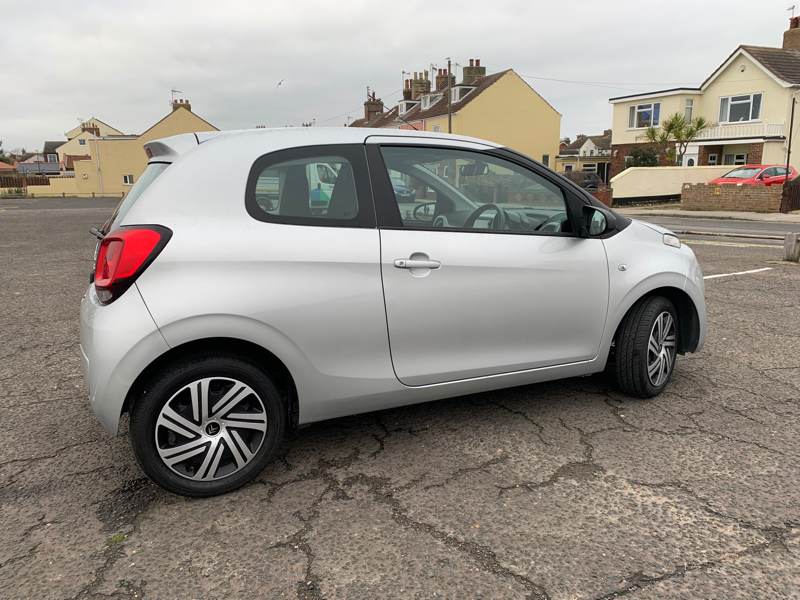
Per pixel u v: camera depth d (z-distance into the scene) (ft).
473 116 128.67
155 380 8.36
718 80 109.70
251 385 8.86
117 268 8.14
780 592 6.81
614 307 11.48
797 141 99.14
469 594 6.84
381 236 9.46
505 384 10.84
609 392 12.84
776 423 11.23
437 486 9.15
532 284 10.57
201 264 8.37
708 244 39.52
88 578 7.16
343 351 9.29
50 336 18.08
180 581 7.11
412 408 12.09
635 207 87.45
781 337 16.92
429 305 9.76
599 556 7.47
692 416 11.57
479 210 10.62
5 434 11.19
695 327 12.71
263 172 9.07
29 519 8.41
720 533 7.89
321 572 7.25
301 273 8.86
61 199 167.12
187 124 190.39
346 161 9.58
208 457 8.74
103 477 9.57
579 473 9.47
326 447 10.47
